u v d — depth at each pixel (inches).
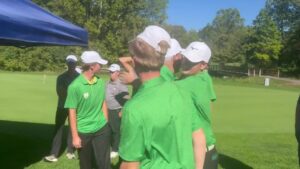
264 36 2342.5
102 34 2194.9
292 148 358.6
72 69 300.7
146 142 93.0
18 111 539.5
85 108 213.0
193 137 118.0
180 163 95.7
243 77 2182.6
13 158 295.9
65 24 241.9
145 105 93.4
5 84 969.5
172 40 140.6
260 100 780.6
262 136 409.7
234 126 470.6
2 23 198.1
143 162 95.0
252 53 2378.2
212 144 155.1
